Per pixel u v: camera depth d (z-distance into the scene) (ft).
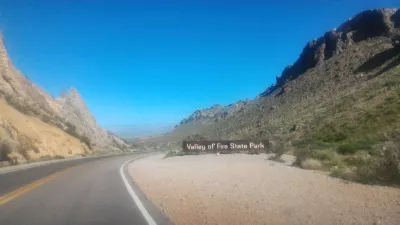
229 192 46.39
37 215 33.19
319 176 56.59
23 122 156.87
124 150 368.07
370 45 275.59
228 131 327.26
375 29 295.07
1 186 55.52
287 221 29.53
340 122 136.77
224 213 33.88
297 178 55.98
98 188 54.13
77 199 42.98
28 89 229.45
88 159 156.76
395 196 37.14
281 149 110.73
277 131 189.57
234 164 92.32
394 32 277.64
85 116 349.00
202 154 157.89
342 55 290.15
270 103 315.17
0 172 81.51
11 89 192.13
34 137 154.51
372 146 87.04
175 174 75.36
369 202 34.91
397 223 27.32
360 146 91.45
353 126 125.08
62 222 30.27
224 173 70.69
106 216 32.78
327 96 221.05
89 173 82.17
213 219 31.55
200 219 31.73
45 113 218.18
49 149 161.58
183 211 35.73
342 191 41.55
